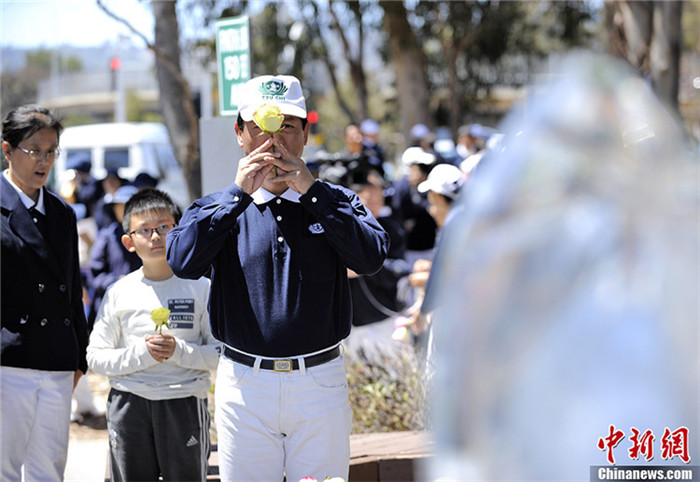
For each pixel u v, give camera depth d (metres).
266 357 3.07
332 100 34.59
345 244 3.06
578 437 0.80
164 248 3.76
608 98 0.89
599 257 0.82
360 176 6.46
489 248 0.85
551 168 0.86
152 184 7.23
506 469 0.81
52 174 14.72
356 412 5.30
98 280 5.88
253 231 3.13
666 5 12.03
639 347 0.80
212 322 3.22
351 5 18.66
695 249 0.82
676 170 0.85
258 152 3.03
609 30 13.53
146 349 3.60
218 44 5.14
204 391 3.79
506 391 0.82
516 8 23.33
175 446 3.70
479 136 14.66
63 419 3.71
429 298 3.14
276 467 3.15
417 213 8.28
